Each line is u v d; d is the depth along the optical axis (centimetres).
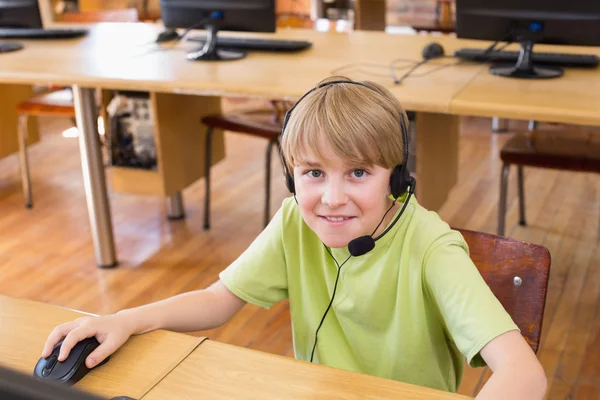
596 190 325
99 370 89
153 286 251
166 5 254
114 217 309
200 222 303
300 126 92
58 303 239
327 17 484
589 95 188
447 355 109
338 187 92
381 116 91
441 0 445
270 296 116
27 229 297
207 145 287
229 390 84
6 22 277
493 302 94
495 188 329
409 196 100
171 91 214
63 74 227
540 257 109
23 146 310
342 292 109
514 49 243
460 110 183
